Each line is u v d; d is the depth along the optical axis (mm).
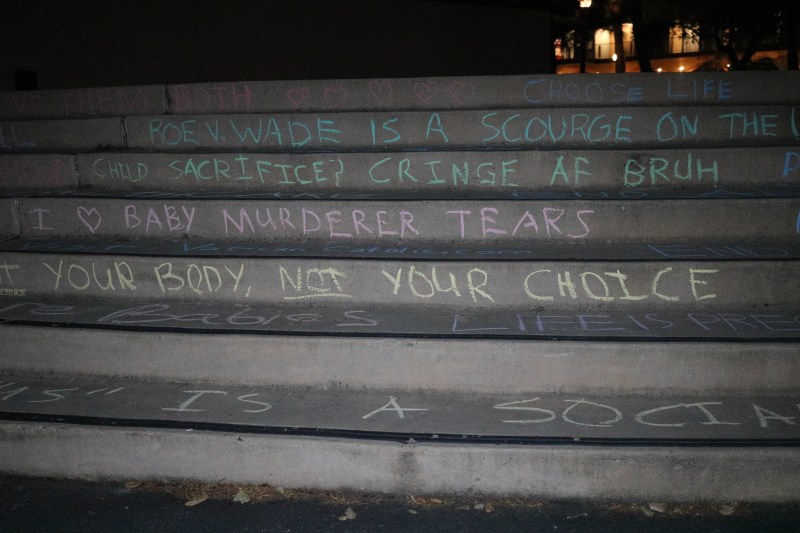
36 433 3232
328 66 11945
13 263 4379
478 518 2885
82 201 4898
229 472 3152
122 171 5469
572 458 2930
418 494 3045
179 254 4285
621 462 2910
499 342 3443
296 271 4121
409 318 3891
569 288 3939
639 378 3406
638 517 2857
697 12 18891
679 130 5355
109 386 3678
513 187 5043
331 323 3809
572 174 4980
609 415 3223
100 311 4086
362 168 5156
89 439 3203
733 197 4441
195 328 3746
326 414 3299
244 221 4762
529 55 15922
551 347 3418
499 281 3969
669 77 5727
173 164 5383
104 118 5879
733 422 3113
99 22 9445
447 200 4535
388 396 3492
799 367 3332
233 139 5766
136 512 2979
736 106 5281
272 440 3088
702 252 4121
